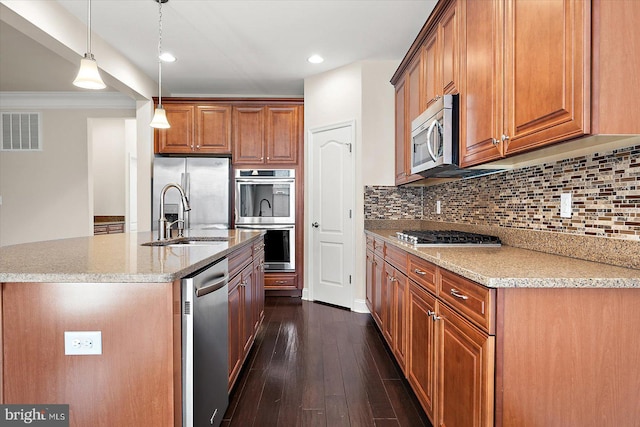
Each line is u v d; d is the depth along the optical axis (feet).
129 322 4.06
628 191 4.57
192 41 11.37
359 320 12.00
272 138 15.20
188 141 15.10
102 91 16.38
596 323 3.96
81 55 10.09
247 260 8.45
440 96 7.92
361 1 9.19
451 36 7.28
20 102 16.99
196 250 5.96
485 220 8.41
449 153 6.98
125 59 12.62
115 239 8.00
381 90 12.89
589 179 5.22
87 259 4.97
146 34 10.90
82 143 17.08
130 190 21.86
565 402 3.96
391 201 12.94
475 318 4.30
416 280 6.68
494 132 5.64
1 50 11.98
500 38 5.47
